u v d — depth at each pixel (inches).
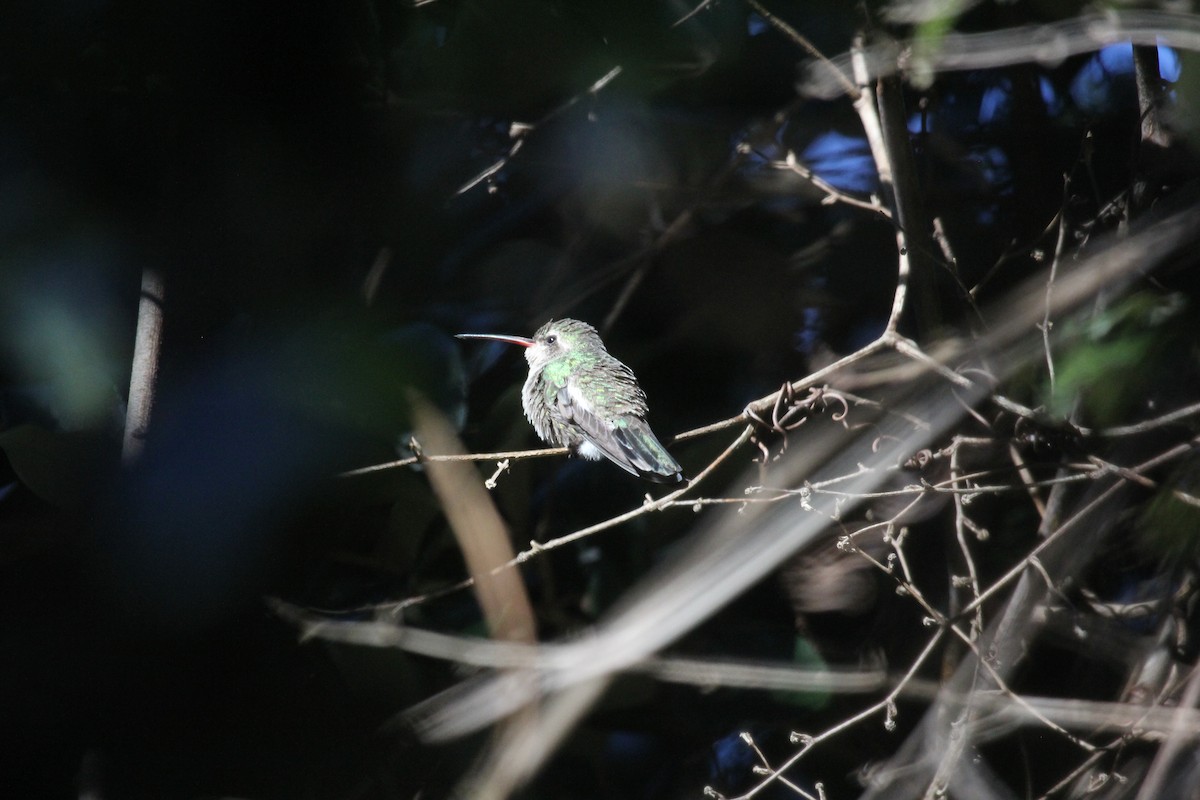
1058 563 295.6
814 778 341.7
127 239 322.7
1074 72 384.2
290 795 293.0
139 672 287.0
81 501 292.7
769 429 305.9
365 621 314.5
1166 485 262.2
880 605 346.0
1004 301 326.0
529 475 360.8
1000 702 275.6
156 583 287.3
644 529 350.6
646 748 357.4
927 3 262.8
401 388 323.9
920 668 331.9
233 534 294.2
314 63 302.2
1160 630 286.2
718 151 406.6
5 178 318.7
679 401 405.7
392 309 369.1
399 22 317.7
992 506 339.9
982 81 404.8
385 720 300.7
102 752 283.0
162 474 287.9
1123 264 268.7
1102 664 309.9
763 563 311.4
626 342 419.8
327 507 306.5
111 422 315.9
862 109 321.7
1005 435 303.4
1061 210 302.0
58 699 282.4
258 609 295.9
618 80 359.9
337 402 316.2
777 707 346.0
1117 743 264.1
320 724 298.7
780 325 405.4
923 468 312.0
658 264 418.6
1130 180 298.8
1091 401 275.7
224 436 296.2
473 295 416.5
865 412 342.3
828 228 418.3
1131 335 265.7
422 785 295.1
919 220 312.8
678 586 311.6
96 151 319.0
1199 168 278.2
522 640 280.2
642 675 320.5
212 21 292.2
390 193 347.6
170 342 292.0
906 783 293.6
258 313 312.5
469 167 376.8
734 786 345.7
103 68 306.2
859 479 318.3
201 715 290.7
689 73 359.6
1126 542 299.1
